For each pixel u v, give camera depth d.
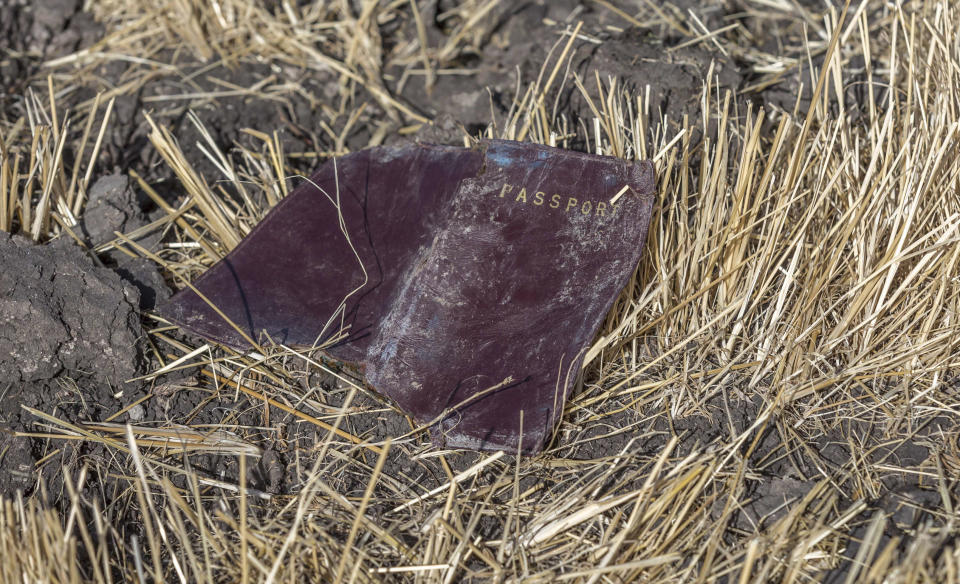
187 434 0.80
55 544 0.71
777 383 0.81
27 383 0.81
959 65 0.86
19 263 0.81
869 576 0.71
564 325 0.81
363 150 0.85
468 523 0.77
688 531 0.76
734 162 0.87
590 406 0.82
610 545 0.75
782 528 0.75
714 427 0.80
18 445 0.79
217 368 0.83
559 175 0.81
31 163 0.86
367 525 0.76
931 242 0.83
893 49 0.85
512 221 0.81
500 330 0.81
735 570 0.75
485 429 0.80
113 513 0.77
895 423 0.80
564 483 0.79
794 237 0.83
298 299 0.84
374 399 0.82
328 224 0.84
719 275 0.84
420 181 0.84
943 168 0.83
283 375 0.83
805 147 0.84
